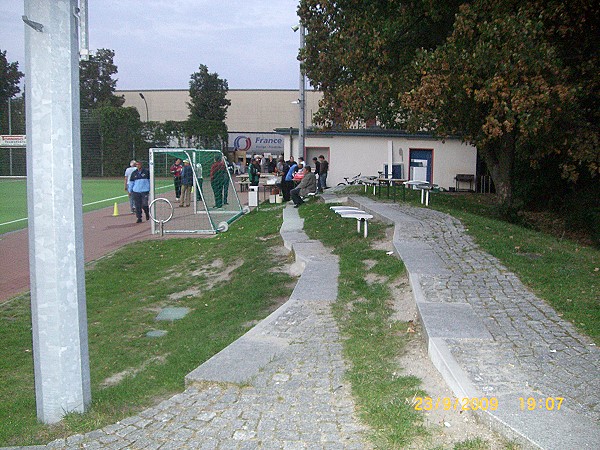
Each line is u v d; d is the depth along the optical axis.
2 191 32.41
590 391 4.58
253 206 22.42
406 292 7.94
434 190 25.38
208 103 57.19
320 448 3.96
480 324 6.19
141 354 7.42
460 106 15.82
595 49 16.86
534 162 17.17
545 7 15.41
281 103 59.38
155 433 4.33
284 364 5.60
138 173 19.81
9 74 60.25
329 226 14.33
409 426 4.17
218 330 7.86
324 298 7.97
